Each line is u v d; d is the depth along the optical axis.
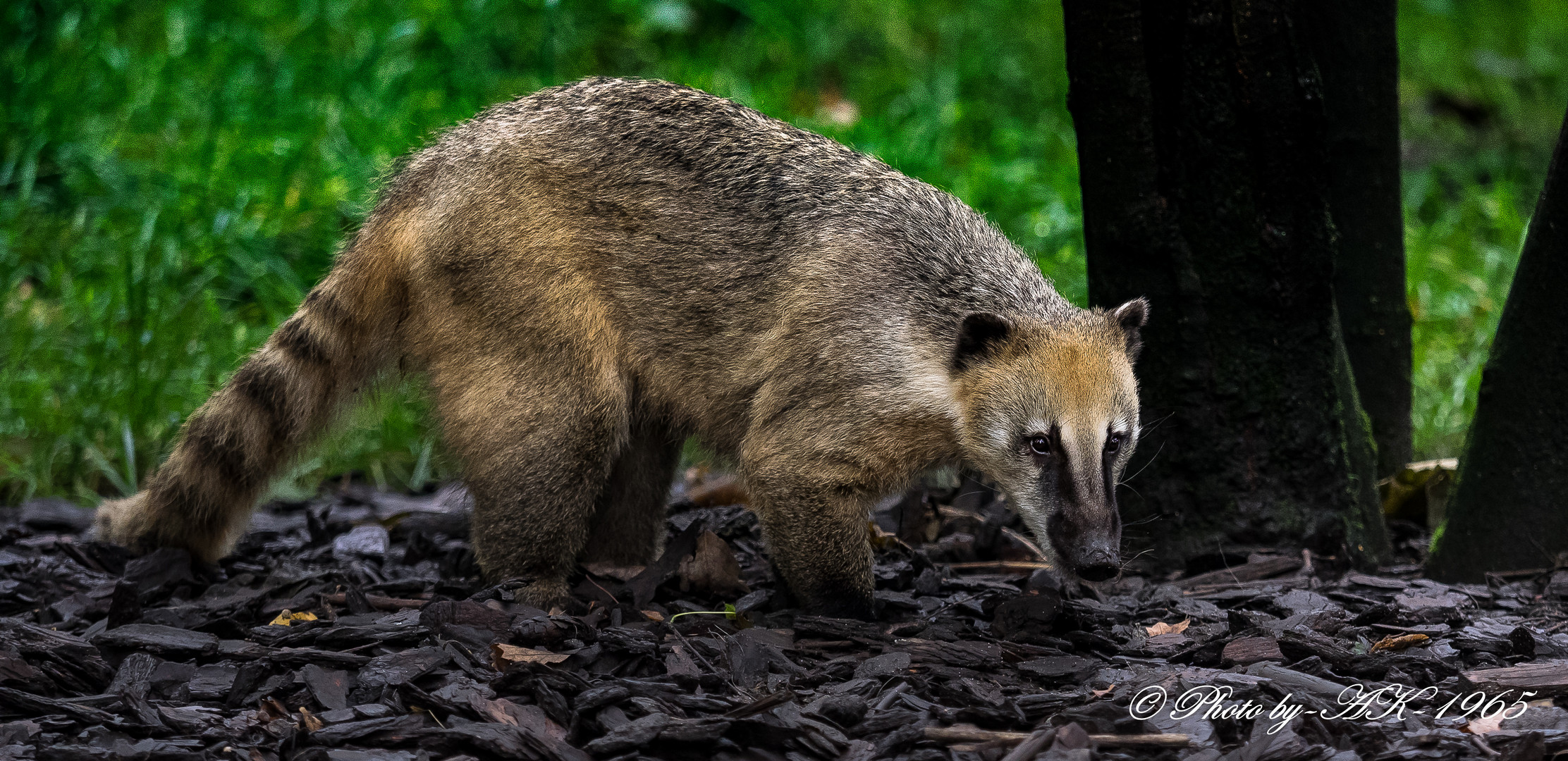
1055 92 17.31
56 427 10.62
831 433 6.71
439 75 15.20
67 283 11.88
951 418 6.75
